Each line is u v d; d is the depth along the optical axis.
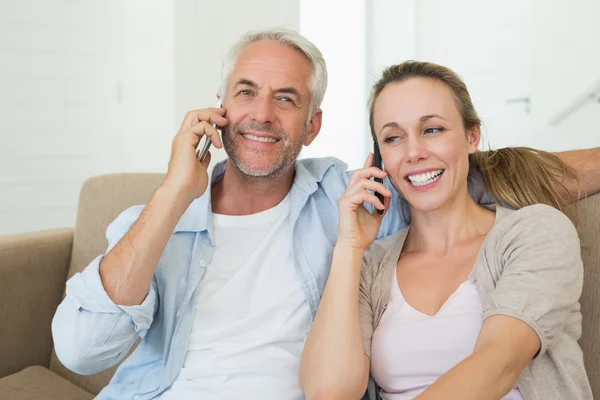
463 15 4.57
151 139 3.83
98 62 3.82
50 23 3.71
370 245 1.58
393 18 4.73
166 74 3.75
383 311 1.46
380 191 1.45
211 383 1.47
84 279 1.43
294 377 1.50
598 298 1.48
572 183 1.52
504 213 1.47
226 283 1.55
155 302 1.54
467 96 1.48
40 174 3.77
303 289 1.55
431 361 1.37
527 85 4.36
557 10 3.64
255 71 1.58
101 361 1.47
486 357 1.18
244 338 1.51
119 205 2.05
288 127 1.60
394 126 1.47
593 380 1.47
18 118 3.70
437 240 1.50
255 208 1.65
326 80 1.70
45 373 1.97
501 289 1.28
